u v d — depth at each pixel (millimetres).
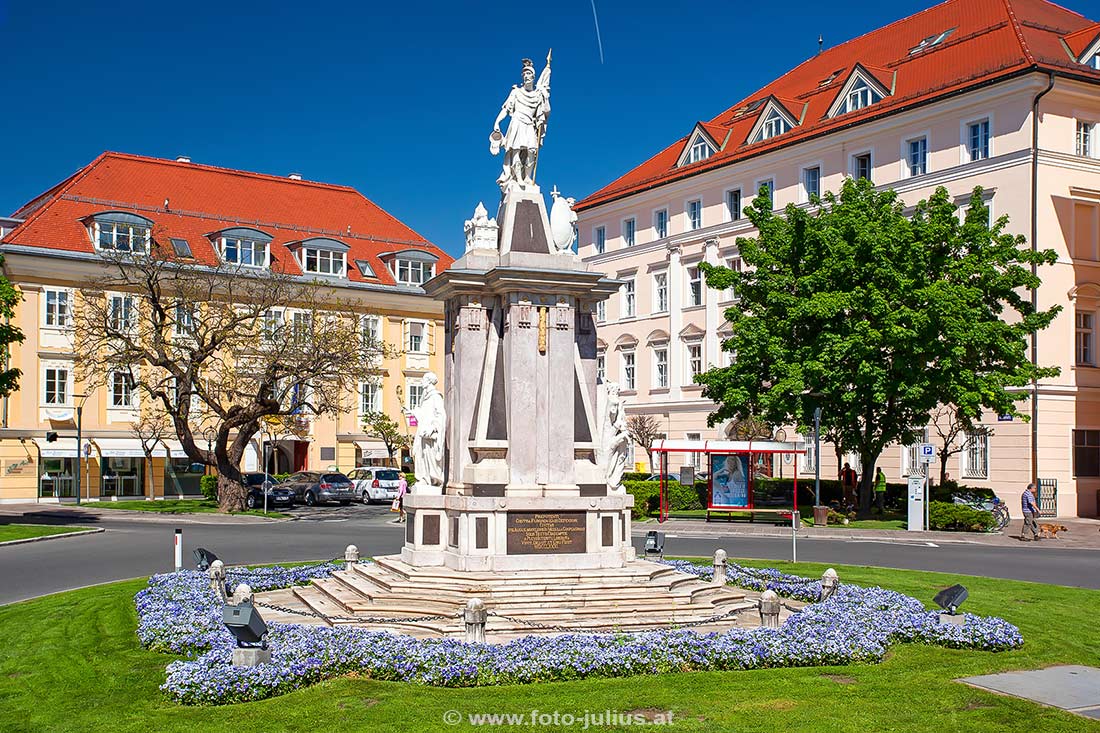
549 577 15688
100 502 49781
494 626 14141
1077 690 11383
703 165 57094
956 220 35281
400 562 17203
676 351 58906
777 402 35812
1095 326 42562
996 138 42750
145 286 43406
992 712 10461
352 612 14930
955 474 43469
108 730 9930
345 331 44719
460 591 15219
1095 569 23625
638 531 33562
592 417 17422
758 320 37312
